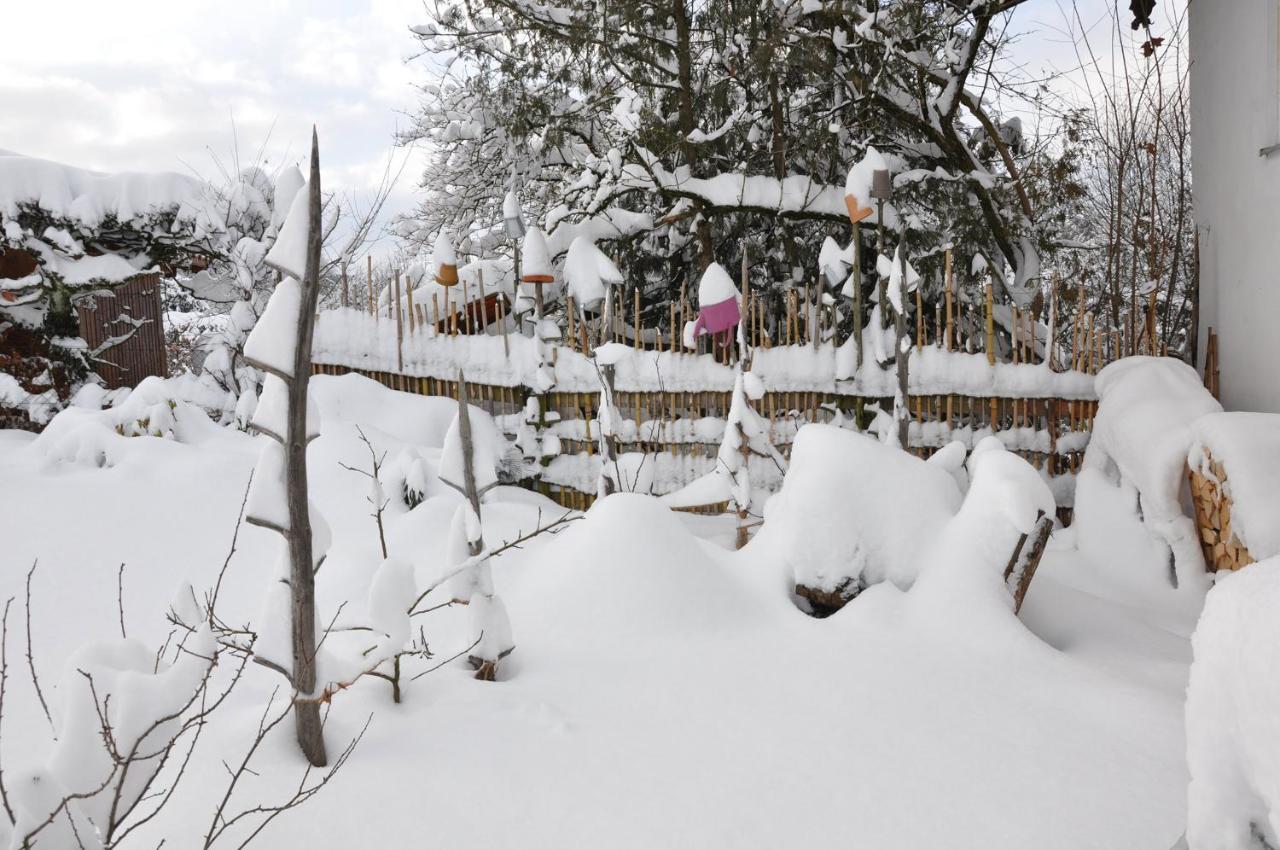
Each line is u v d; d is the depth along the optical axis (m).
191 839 2.55
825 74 10.10
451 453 3.74
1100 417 6.99
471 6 10.77
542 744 3.25
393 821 2.72
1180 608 5.96
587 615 4.46
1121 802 2.98
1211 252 7.88
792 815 2.90
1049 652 4.20
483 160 13.48
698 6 10.69
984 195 9.77
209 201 9.92
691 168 10.85
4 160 9.08
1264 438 5.56
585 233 10.71
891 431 6.55
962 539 4.73
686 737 3.39
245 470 6.81
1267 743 1.71
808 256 11.27
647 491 7.62
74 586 5.29
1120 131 10.88
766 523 5.35
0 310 9.24
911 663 4.10
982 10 8.92
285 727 3.14
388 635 3.17
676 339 8.65
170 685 2.43
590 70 11.05
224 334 9.78
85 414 7.33
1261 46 6.99
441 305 10.59
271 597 2.91
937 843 2.77
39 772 2.05
